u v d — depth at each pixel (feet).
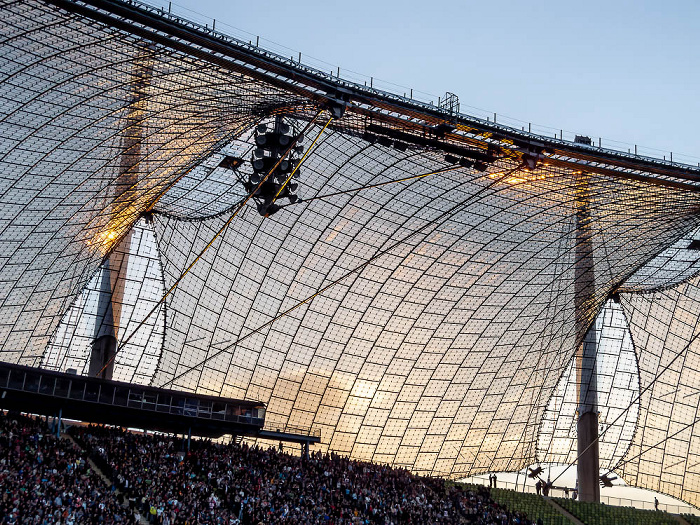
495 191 249.75
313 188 253.44
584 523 288.71
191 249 288.10
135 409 225.97
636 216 264.11
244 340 290.15
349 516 227.81
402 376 306.35
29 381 212.64
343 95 195.42
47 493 172.65
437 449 322.14
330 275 280.10
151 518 185.68
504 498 293.84
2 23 159.33
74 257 271.28
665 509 331.57
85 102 192.85
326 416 303.07
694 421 329.11
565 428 342.64
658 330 332.39
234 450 246.47
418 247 274.98
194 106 201.36
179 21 167.43
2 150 199.21
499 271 289.94
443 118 204.95
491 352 315.58
